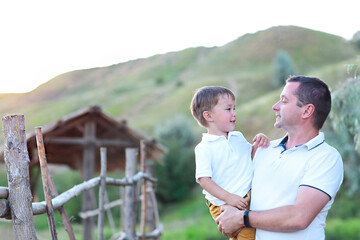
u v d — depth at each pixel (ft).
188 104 178.60
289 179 8.19
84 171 34.27
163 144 97.76
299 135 8.48
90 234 33.83
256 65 238.48
